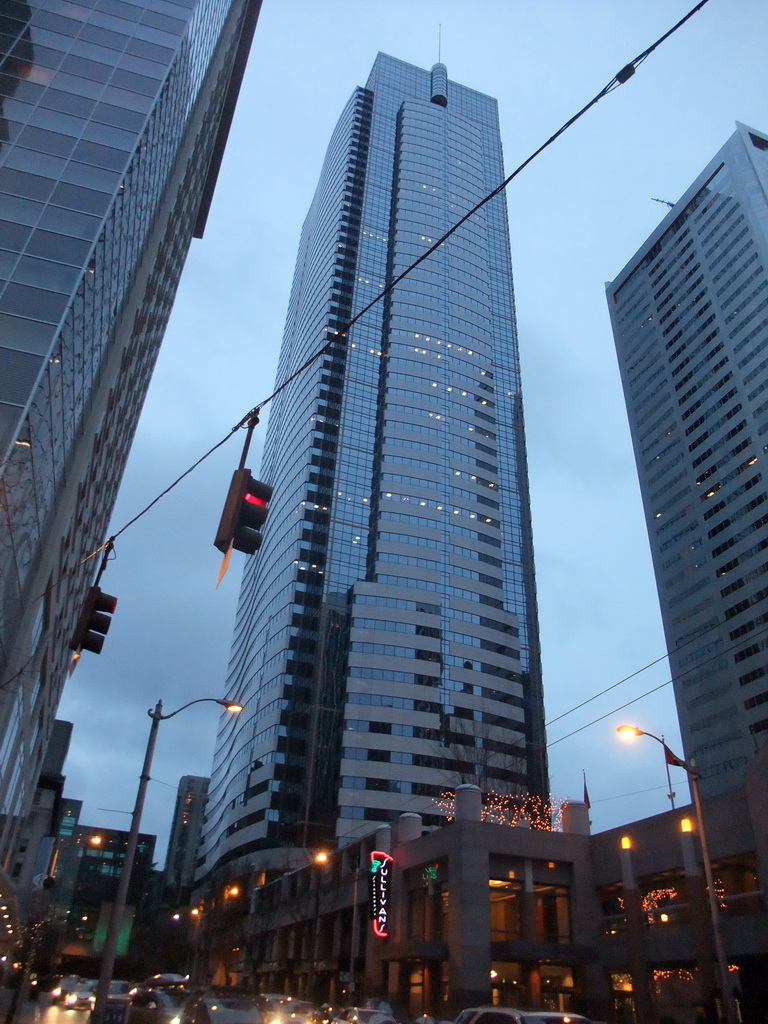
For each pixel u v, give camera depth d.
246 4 79.75
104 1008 20.42
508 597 141.12
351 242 169.38
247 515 10.81
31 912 72.75
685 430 151.12
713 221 156.00
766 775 31.56
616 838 41.53
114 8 44.81
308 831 106.88
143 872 193.00
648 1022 35.28
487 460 150.88
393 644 122.75
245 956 83.88
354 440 146.00
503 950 39.06
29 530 29.61
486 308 171.38
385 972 46.62
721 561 134.62
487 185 195.62
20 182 34.56
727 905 34.03
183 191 57.09
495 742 117.38
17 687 30.59
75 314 32.16
